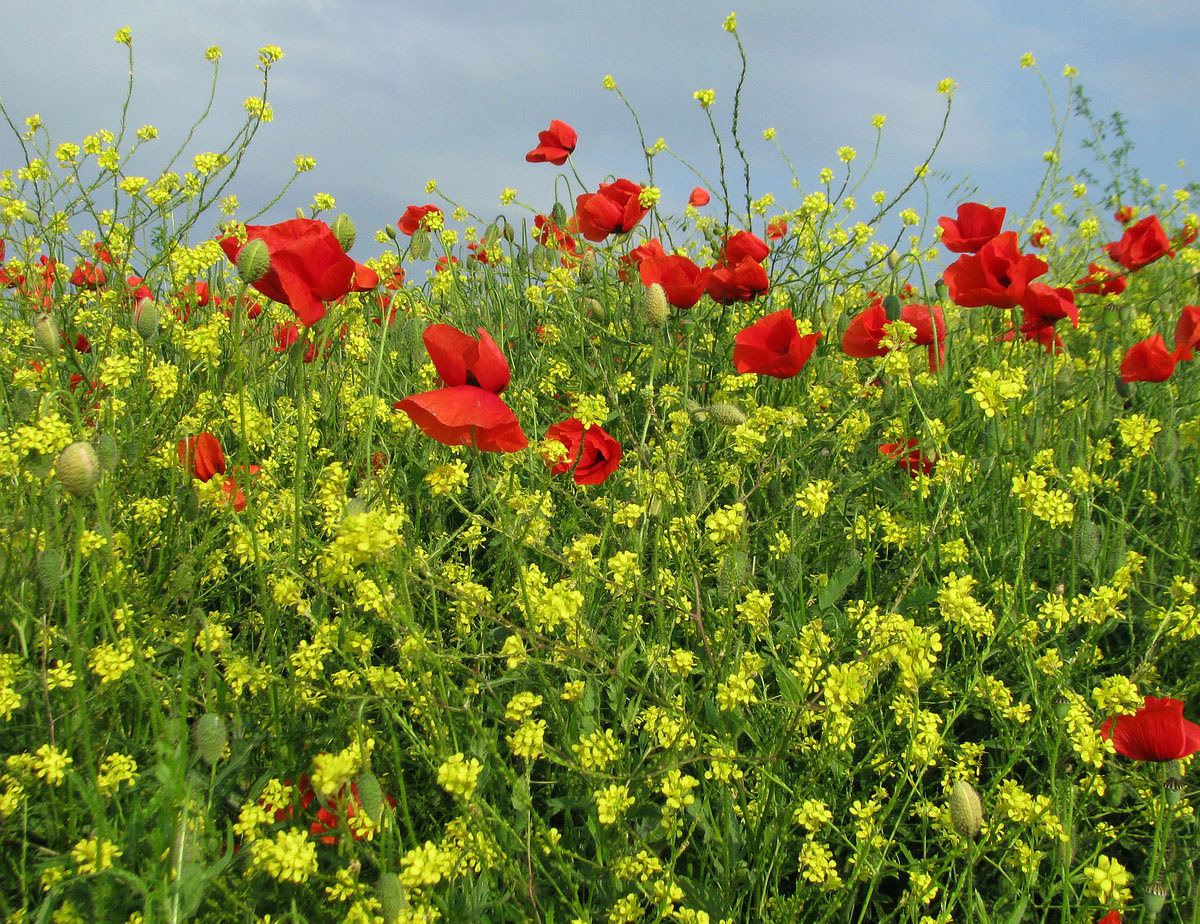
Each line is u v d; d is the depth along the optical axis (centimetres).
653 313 89
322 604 68
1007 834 66
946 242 105
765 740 71
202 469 80
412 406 68
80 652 59
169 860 55
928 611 80
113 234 101
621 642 74
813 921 66
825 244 136
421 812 66
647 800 65
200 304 111
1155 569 96
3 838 61
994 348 112
